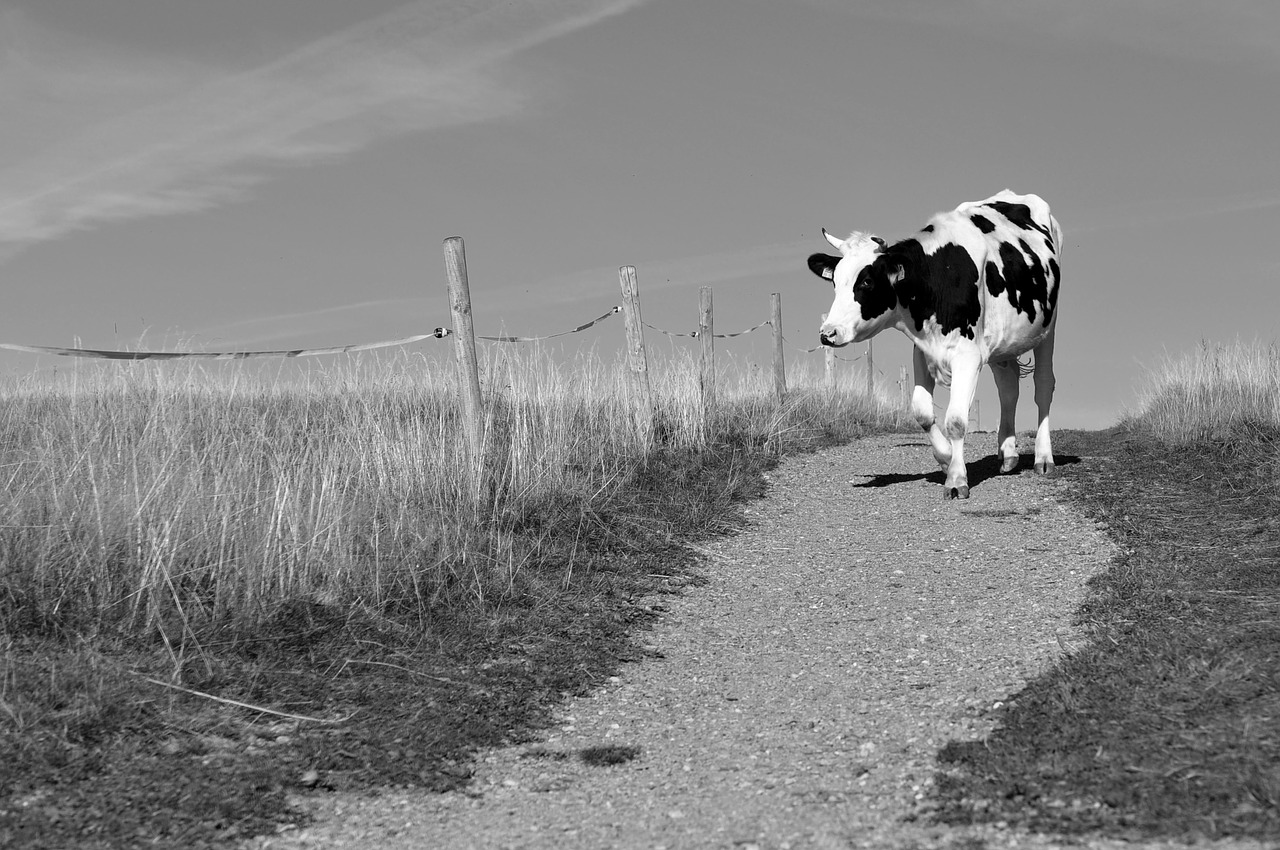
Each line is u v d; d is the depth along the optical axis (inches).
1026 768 172.2
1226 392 507.8
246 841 166.2
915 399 437.4
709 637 284.0
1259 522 336.8
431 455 353.4
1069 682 215.3
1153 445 485.4
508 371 436.1
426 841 165.6
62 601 239.9
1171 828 145.3
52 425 369.4
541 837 165.3
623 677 254.2
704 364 558.6
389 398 436.8
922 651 260.2
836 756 194.5
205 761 192.1
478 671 248.8
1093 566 320.2
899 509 417.1
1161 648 226.4
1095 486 419.2
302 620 255.3
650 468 442.3
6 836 161.3
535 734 218.2
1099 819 150.8
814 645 272.5
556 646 268.5
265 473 325.4
